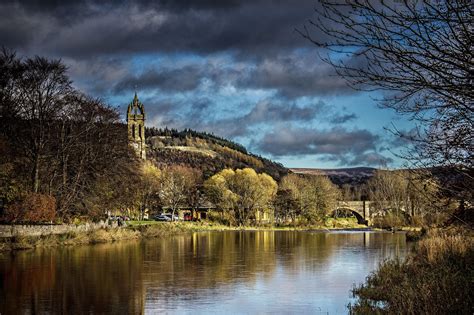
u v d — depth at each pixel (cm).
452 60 959
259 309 2697
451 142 1143
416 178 1208
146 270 4047
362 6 926
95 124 6975
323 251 6009
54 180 6738
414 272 3019
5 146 5631
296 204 14475
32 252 5078
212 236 9369
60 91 6253
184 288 3281
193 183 15712
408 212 11400
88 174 7050
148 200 13375
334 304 2814
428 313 1808
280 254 5600
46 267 4003
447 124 1148
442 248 3078
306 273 4038
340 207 15938
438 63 967
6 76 5775
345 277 3819
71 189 6731
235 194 14075
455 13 916
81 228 6881
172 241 7562
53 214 5966
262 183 15800
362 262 4803
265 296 3045
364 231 12006
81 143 6594
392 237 8981
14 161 5912
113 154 7281
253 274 3950
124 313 2552
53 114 6184
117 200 7719
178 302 2847
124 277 3659
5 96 5800
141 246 6394
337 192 16100
